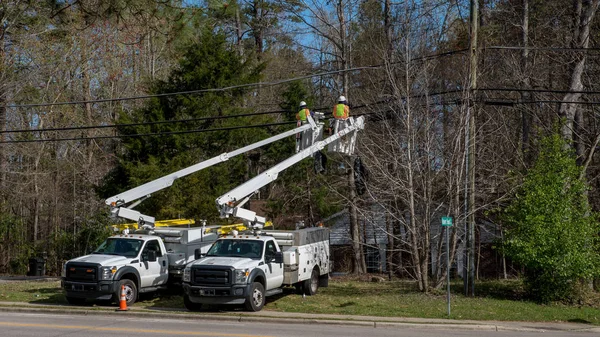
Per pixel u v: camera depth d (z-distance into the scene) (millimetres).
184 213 25641
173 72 29266
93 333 13703
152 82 29500
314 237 21406
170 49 34000
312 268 20750
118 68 37312
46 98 35031
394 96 21641
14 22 29406
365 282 25453
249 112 29312
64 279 17953
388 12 29562
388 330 15195
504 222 23391
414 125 21547
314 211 33188
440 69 27531
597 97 26906
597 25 27625
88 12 25766
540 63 27594
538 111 27172
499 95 27656
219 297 16797
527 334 14891
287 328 15031
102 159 38562
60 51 33531
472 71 19969
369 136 26656
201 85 28578
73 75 36969
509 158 27094
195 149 28062
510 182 23672
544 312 18031
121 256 18562
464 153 20281
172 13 26328
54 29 31094
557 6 29016
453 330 15398
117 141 34875
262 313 16984
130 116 30062
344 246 36312
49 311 17531
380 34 30672
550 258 19109
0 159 33438
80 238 34781
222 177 27812
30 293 21031
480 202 26859
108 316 16828
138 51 39188
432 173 23484
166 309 17797
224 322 15984
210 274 16844
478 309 18156
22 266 35844
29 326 14727
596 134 24297
